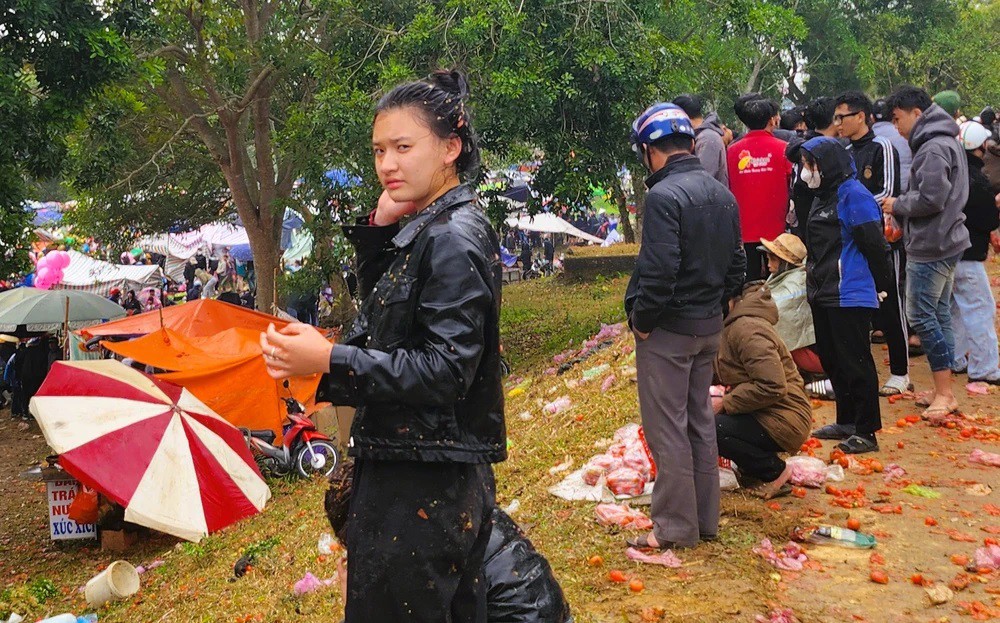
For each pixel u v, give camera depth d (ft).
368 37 51.13
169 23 54.85
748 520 16.89
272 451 41.91
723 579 14.75
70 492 39.86
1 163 38.27
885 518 16.70
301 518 31.01
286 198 63.36
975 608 13.33
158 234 81.76
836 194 19.02
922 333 21.57
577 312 65.21
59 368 35.55
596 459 20.61
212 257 129.29
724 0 54.54
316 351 7.46
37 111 38.55
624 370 29.78
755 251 25.00
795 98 105.40
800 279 23.79
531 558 9.46
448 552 8.01
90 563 37.14
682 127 14.92
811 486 18.35
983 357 23.98
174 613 22.97
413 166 8.00
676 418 15.38
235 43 55.36
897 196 22.74
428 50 47.55
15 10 34.94
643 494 18.44
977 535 15.80
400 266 7.90
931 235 21.02
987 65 100.22
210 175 75.25
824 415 22.62
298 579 22.04
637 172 54.29
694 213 14.53
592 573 15.60
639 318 14.65
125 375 36.27
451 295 7.61
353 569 8.14
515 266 116.26
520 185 99.91
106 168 49.60
